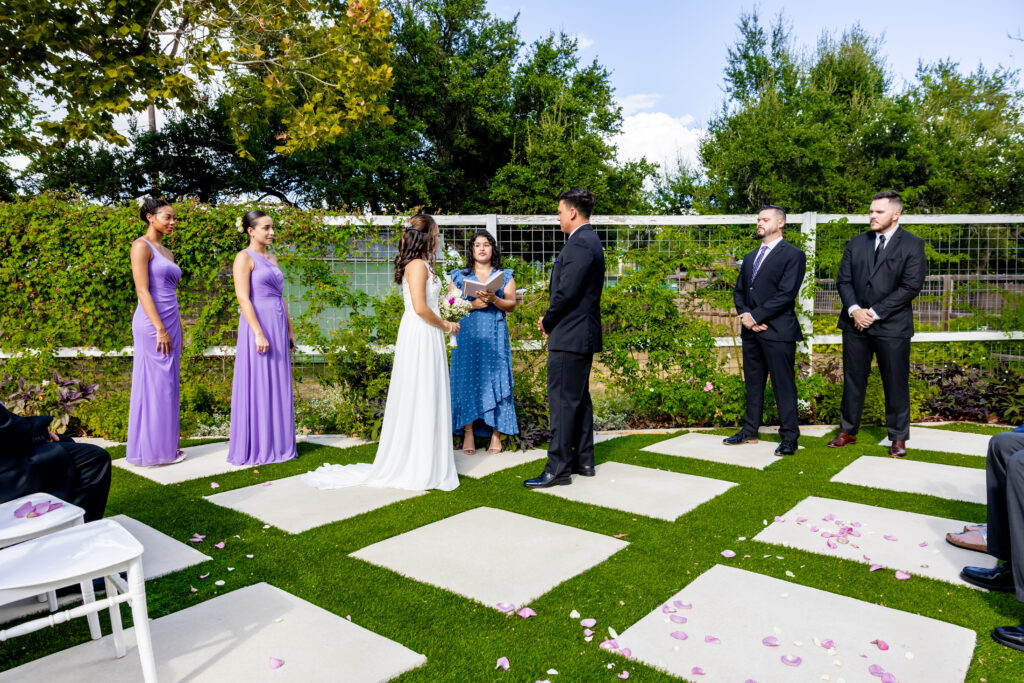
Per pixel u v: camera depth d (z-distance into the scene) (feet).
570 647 7.74
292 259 20.88
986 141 73.92
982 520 12.16
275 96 38.32
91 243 20.12
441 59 77.82
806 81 93.30
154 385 16.25
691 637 7.95
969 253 23.06
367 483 14.76
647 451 17.84
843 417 18.21
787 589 9.29
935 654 7.54
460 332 17.42
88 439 19.65
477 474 15.61
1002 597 9.11
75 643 7.89
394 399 14.65
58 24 31.14
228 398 21.35
